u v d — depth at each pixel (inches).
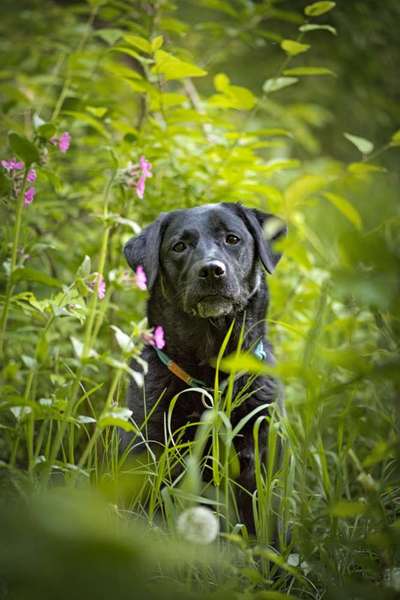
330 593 134.7
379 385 210.4
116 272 139.5
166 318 206.8
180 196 246.7
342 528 161.0
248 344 206.7
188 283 196.1
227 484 147.7
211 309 193.3
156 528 140.0
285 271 277.0
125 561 80.7
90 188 253.6
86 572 81.0
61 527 80.1
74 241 262.2
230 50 369.1
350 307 233.3
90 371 224.1
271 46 448.8
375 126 487.8
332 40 431.8
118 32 236.7
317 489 200.5
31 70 308.8
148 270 202.4
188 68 202.5
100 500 102.4
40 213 246.1
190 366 200.5
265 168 240.2
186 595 99.9
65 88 238.4
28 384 139.6
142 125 267.9
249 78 457.4
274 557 128.6
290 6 413.7
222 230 204.8
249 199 256.1
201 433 148.0
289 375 108.4
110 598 83.7
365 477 134.7
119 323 243.0
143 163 147.3
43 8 342.3
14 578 81.7
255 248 212.5
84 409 219.8
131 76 220.2
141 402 194.1
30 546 81.2
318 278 260.5
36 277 139.9
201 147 255.1
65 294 141.3
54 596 82.7
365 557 139.9
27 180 146.1
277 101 455.5
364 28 415.2
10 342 220.8
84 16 368.8
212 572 145.0
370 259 98.9
